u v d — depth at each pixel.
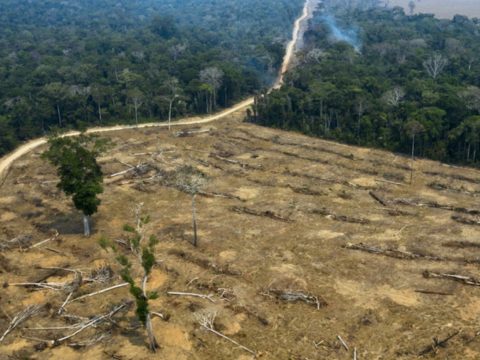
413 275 46.44
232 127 99.50
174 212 61.38
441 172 74.06
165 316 41.56
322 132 92.81
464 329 38.84
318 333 39.28
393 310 41.53
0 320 42.62
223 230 55.91
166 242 53.72
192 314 41.84
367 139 86.75
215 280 46.25
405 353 36.84
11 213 63.31
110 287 46.03
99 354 37.97
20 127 95.75
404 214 59.88
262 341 38.75
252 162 78.94
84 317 42.16
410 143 81.44
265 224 57.47
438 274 46.12
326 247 51.78
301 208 61.25
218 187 68.94
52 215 62.03
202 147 87.06
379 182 70.56
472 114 84.31
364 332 39.25
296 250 51.31
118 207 63.72
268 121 100.50
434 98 88.25
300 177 72.56
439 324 39.59
